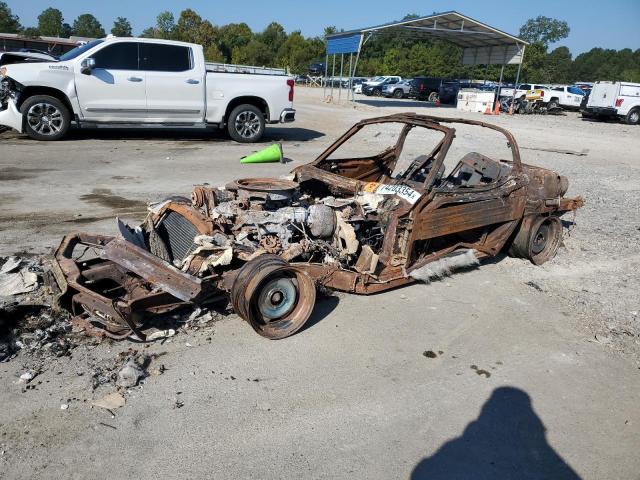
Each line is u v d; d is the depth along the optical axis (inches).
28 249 218.4
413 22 1074.1
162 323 164.4
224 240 164.9
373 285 185.2
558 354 165.0
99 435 117.9
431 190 191.3
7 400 126.3
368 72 2480.3
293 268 159.2
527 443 125.0
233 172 387.5
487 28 1097.4
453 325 179.0
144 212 278.4
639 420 135.9
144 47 465.1
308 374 145.4
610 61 3754.9
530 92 1252.5
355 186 205.3
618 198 379.9
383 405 134.9
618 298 209.5
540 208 234.7
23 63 434.3
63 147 445.4
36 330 156.1
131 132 558.3
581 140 709.3
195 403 130.3
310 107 1024.2
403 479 111.7
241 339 160.1
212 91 497.7
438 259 206.1
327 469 113.0
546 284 220.7
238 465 112.3
